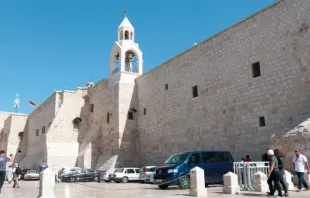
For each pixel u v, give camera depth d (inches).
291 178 521.0
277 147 588.4
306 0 660.1
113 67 1411.2
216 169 654.5
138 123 1262.3
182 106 1015.0
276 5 729.6
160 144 1102.4
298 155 474.6
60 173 1136.8
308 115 600.4
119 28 1425.9
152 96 1192.2
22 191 714.2
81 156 1407.5
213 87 892.6
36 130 1966.0
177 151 1007.0
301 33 661.3
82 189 720.3
